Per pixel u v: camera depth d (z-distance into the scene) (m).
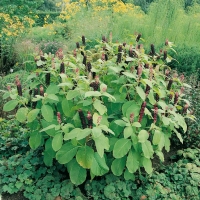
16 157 3.78
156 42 8.53
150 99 3.26
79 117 3.17
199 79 6.99
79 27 9.91
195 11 11.17
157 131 3.14
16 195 3.44
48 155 3.52
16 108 5.31
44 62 3.51
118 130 3.35
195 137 4.47
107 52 4.21
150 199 3.42
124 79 3.37
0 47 8.83
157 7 9.51
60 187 3.42
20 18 11.02
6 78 6.63
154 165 4.09
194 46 7.95
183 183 3.70
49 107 3.17
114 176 3.54
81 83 3.09
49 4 21.77
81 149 3.08
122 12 10.64
